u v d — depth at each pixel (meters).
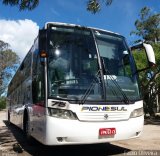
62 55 8.96
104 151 9.91
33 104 10.48
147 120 25.56
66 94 8.42
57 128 8.17
